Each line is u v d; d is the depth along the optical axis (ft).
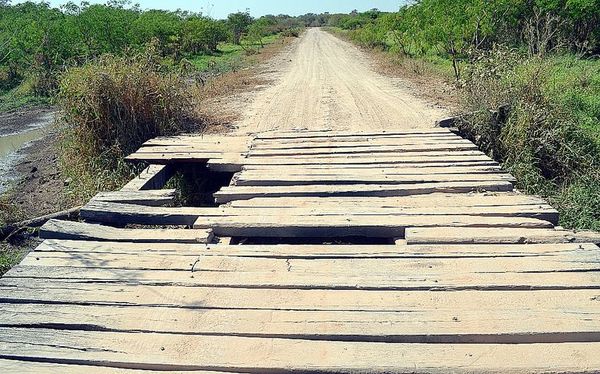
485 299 11.23
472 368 9.19
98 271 12.78
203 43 109.50
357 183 19.66
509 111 28.22
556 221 16.08
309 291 11.74
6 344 10.00
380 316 10.69
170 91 31.50
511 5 56.95
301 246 14.03
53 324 10.59
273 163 22.65
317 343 9.96
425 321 10.46
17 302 11.43
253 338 10.13
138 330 10.41
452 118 29.63
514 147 26.55
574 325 10.16
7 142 45.60
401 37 82.79
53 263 13.25
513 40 56.13
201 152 24.95
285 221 15.85
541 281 11.89
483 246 13.93
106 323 10.59
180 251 13.93
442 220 15.69
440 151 23.93
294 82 56.80
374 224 15.47
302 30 252.01
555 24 56.34
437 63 65.26
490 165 21.43
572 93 34.65
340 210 16.78
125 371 9.37
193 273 12.62
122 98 28.84
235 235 15.62
